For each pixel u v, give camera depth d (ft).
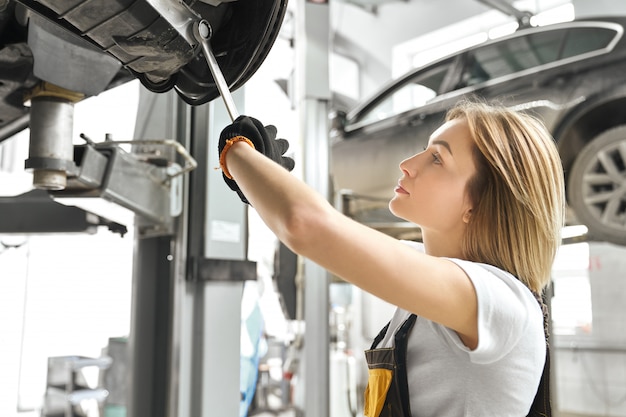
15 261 14.51
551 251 2.24
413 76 12.69
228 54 2.56
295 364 8.15
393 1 24.12
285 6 2.46
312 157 8.49
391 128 12.18
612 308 14.20
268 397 15.48
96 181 4.36
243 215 6.56
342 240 1.67
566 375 14.66
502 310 1.83
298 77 8.82
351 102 24.77
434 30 22.94
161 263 6.38
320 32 8.77
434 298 1.75
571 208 9.81
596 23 9.77
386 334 2.35
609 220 9.40
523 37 10.90
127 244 15.20
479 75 11.44
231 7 2.57
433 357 2.02
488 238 2.18
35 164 3.84
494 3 15.78
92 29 2.23
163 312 6.29
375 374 2.14
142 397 6.09
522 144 2.22
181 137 6.15
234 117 2.22
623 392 13.79
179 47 2.28
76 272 15.01
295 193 1.72
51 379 13.46
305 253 1.71
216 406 6.05
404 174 2.35
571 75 9.48
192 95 2.66
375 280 1.71
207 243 6.12
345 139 13.02
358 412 13.05
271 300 15.01
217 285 6.20
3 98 3.99
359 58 25.54
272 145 2.13
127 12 2.13
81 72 3.66
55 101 3.86
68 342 14.75
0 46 3.48
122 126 8.41
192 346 6.06
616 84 9.02
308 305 7.95
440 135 2.33
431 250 2.37
